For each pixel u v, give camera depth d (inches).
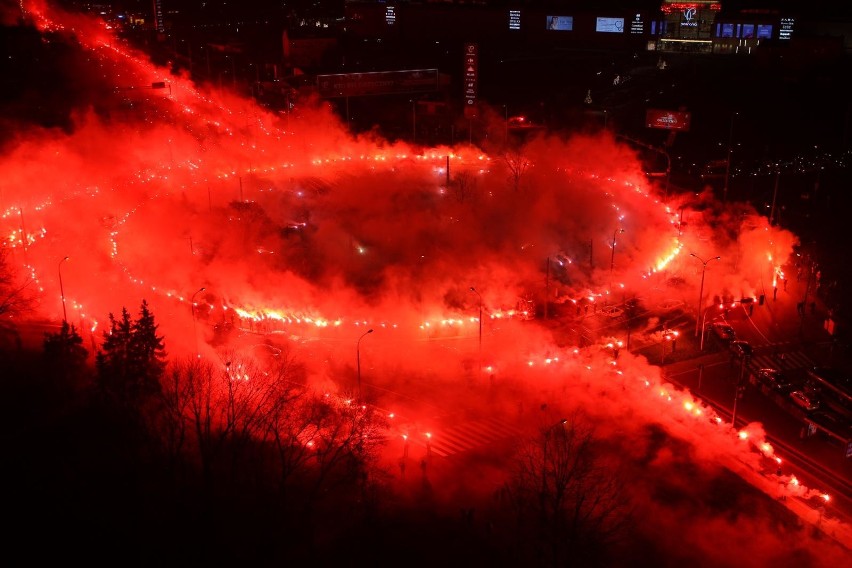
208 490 1363.2
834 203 3521.2
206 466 1380.4
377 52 6427.2
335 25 7623.0
